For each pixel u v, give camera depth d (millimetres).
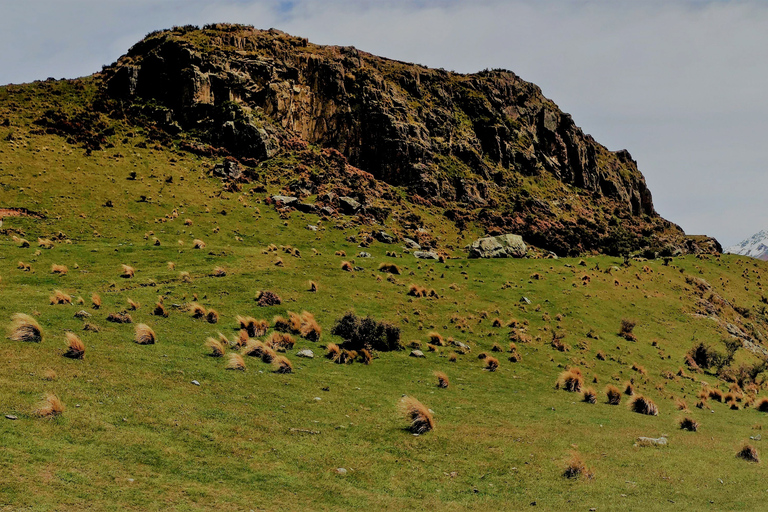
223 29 131375
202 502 12250
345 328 39000
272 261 58688
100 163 84938
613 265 88375
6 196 65125
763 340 80875
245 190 90875
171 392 19328
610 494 16172
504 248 87688
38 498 10734
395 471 16375
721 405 40062
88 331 26234
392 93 132875
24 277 40969
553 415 27016
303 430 18469
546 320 56906
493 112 150375
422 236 93438
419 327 46656
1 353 19297
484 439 20672
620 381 43156
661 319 67875
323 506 13258
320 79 126688
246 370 25125
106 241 60688
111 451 13680
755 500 16562
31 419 14156
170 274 47906
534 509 14609
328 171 107000
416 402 21625
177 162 94562
